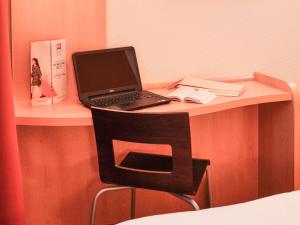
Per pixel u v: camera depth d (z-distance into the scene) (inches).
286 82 84.6
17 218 69.3
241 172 98.9
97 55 79.6
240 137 96.8
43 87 74.3
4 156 66.6
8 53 64.6
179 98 78.0
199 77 90.8
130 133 64.5
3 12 63.2
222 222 49.9
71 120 69.2
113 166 68.4
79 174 85.7
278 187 92.4
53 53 74.5
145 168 75.5
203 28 88.7
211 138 94.2
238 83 91.7
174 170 65.4
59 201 85.7
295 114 84.4
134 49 83.8
